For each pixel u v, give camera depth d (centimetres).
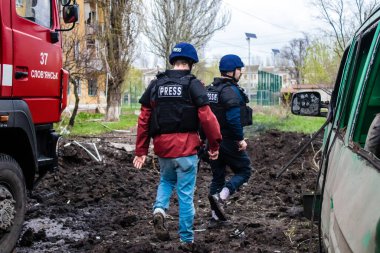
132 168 1070
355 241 222
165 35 3117
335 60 2758
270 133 1566
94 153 1119
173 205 782
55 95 670
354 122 333
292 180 963
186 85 511
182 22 3100
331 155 390
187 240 531
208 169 1082
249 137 1576
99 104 3734
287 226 654
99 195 823
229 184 643
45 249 567
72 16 689
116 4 2758
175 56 525
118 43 2791
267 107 3384
